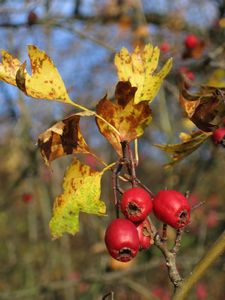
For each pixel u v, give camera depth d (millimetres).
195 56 462
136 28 606
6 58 172
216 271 646
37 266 760
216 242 159
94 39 526
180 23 713
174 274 159
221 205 744
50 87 168
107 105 168
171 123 658
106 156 881
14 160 913
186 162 614
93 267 685
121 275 526
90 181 171
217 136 196
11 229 887
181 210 160
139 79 184
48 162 170
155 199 164
